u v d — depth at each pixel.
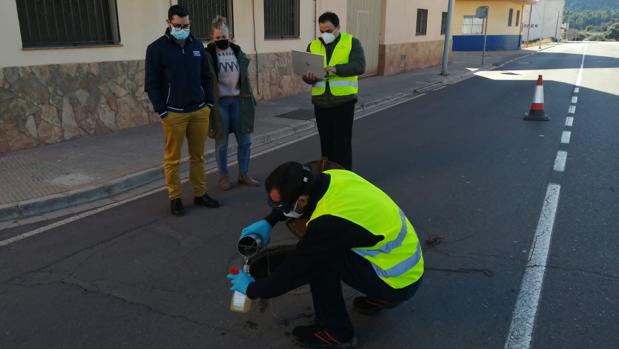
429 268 3.86
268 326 3.17
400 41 18.98
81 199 5.29
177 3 9.08
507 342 2.99
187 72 4.72
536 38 61.97
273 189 2.60
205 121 5.02
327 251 2.55
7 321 3.21
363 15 16.27
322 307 2.89
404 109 11.45
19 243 4.33
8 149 6.85
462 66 22.62
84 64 7.63
